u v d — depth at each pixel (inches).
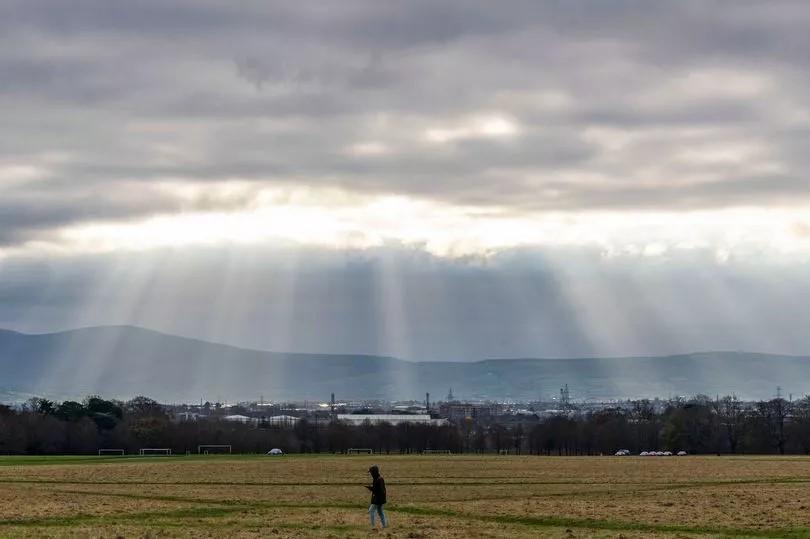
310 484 5044.3
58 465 7485.2
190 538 2455.7
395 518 3102.9
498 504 3700.8
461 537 2516.0
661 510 3348.9
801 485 4845.0
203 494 4254.4
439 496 4165.8
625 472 6397.6
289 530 2679.6
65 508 3425.2
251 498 4018.2
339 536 2518.5
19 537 2454.5
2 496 4074.8
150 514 3245.6
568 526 2930.6
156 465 7490.2
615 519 3051.2
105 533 2566.4
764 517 3065.9
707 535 2635.3
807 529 2726.4
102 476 5846.5
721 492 4298.7
